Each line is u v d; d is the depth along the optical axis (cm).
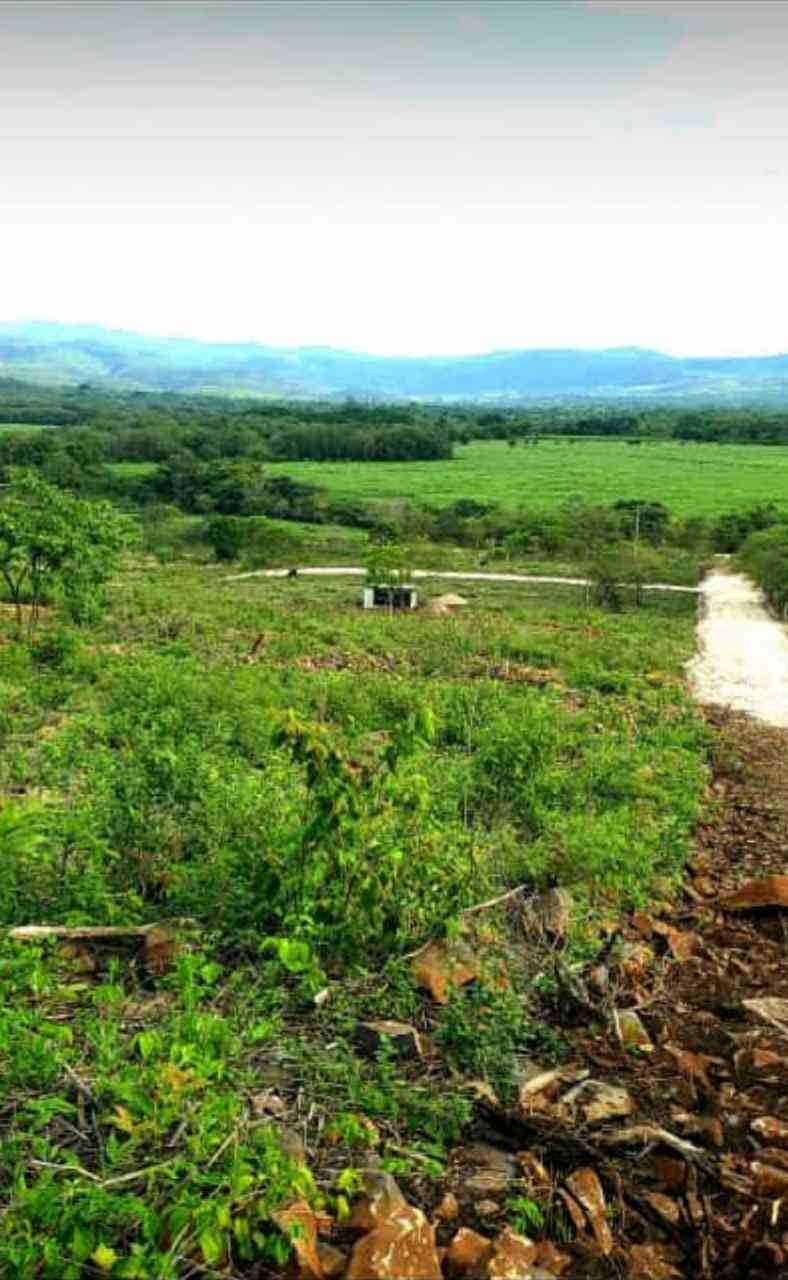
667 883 915
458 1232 442
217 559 6025
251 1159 445
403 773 1014
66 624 2758
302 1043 561
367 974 631
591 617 3919
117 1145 442
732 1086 587
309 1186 423
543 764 1123
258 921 679
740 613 4269
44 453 9344
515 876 848
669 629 3653
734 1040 639
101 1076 490
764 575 4569
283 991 596
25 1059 494
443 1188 477
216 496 8238
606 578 4616
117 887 752
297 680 1902
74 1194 411
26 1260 386
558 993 652
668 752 1450
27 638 2447
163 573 5288
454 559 6219
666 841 1012
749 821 1206
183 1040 510
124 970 639
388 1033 575
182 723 1015
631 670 2580
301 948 569
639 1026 638
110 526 2662
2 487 6016
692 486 10238
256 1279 407
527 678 2353
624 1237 461
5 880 694
